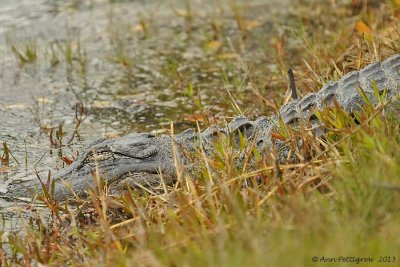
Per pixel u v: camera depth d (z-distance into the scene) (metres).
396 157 12.18
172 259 11.00
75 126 19.94
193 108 20.59
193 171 14.89
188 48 25.23
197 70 23.31
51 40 26.42
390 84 15.50
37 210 15.33
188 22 27.47
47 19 28.20
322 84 18.14
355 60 18.92
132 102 21.38
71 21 27.97
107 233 13.06
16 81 23.31
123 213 14.89
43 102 21.69
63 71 23.94
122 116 20.50
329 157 13.79
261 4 28.50
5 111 21.11
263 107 19.55
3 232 14.48
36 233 14.30
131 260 11.74
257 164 14.40
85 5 29.62
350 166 12.89
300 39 23.25
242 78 22.09
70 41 25.39
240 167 14.98
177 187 14.98
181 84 22.31
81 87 22.69
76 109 20.23
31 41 26.33
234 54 24.22
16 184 16.34
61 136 19.00
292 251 9.99
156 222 13.58
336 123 14.09
